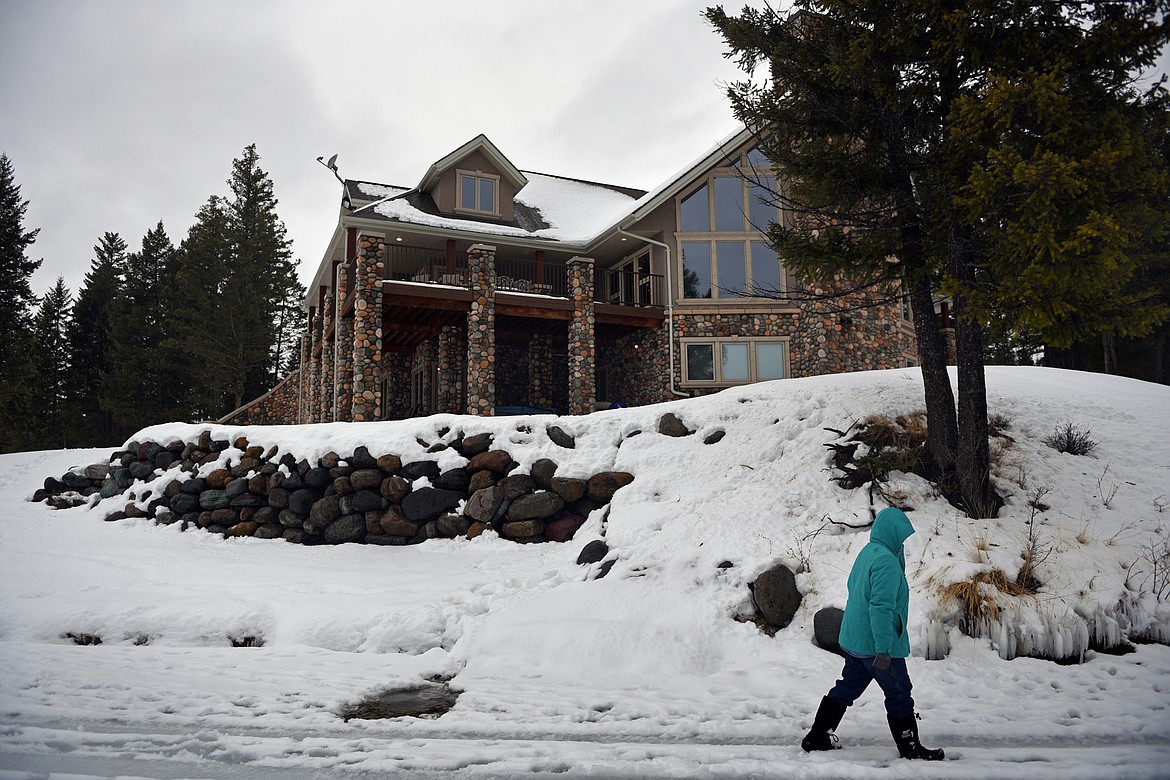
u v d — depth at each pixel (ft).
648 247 69.10
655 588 24.45
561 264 75.41
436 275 69.56
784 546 25.23
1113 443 30.32
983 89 24.90
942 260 27.58
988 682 17.63
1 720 13.89
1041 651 19.33
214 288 126.93
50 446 131.54
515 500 34.22
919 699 16.62
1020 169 21.29
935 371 28.30
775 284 66.80
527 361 75.51
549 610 23.35
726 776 11.59
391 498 35.45
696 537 26.94
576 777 11.43
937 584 21.09
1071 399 34.83
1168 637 19.61
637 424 36.94
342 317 61.62
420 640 22.22
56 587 27.17
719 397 37.55
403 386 82.94
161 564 31.07
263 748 12.60
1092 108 23.90
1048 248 21.71
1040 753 12.73
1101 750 12.94
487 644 21.33
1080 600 20.27
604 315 65.51
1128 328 23.82
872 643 12.81
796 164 30.09
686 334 66.08
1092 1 23.29
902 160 28.27
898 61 27.02
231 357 120.47
